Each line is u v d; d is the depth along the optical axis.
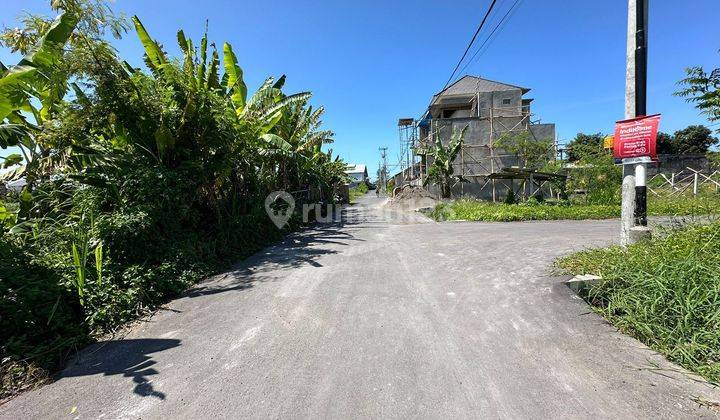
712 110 6.18
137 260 5.01
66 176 6.06
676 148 38.69
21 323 3.19
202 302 4.34
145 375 2.71
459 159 21.98
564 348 2.90
